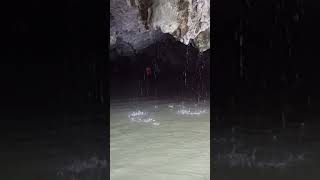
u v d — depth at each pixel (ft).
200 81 60.80
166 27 27.04
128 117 34.81
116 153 21.99
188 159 20.47
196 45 37.42
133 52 55.42
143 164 19.70
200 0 26.50
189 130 28.71
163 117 34.86
